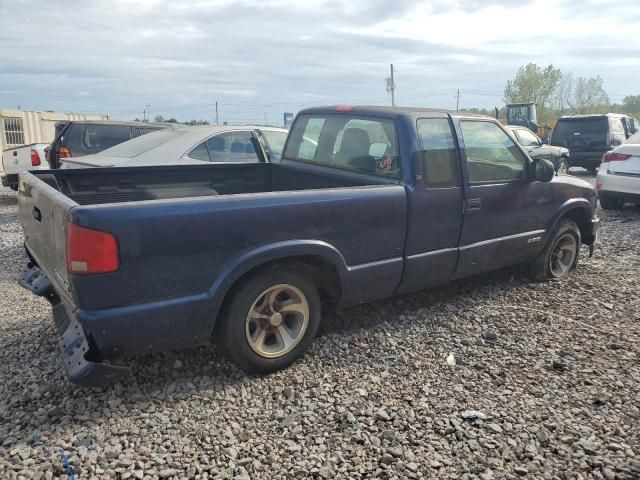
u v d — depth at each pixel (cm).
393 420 305
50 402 314
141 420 300
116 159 680
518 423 304
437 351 393
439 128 429
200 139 707
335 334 414
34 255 395
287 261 355
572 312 473
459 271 456
